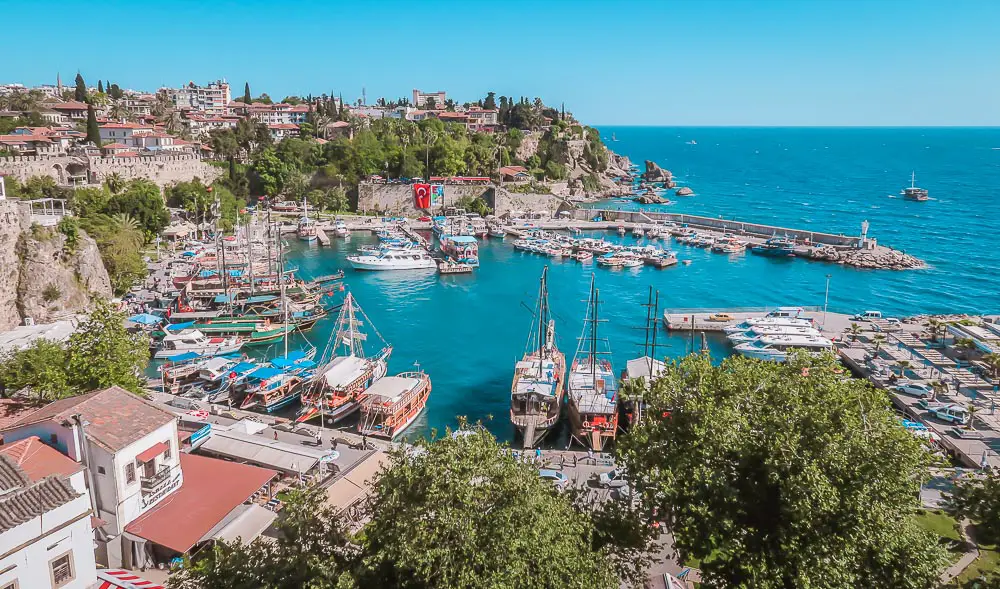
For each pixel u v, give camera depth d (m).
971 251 173.38
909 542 29.73
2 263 91.25
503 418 75.31
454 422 73.88
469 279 143.50
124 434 40.47
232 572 29.50
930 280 144.12
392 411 68.62
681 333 107.12
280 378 77.69
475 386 84.06
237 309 109.38
